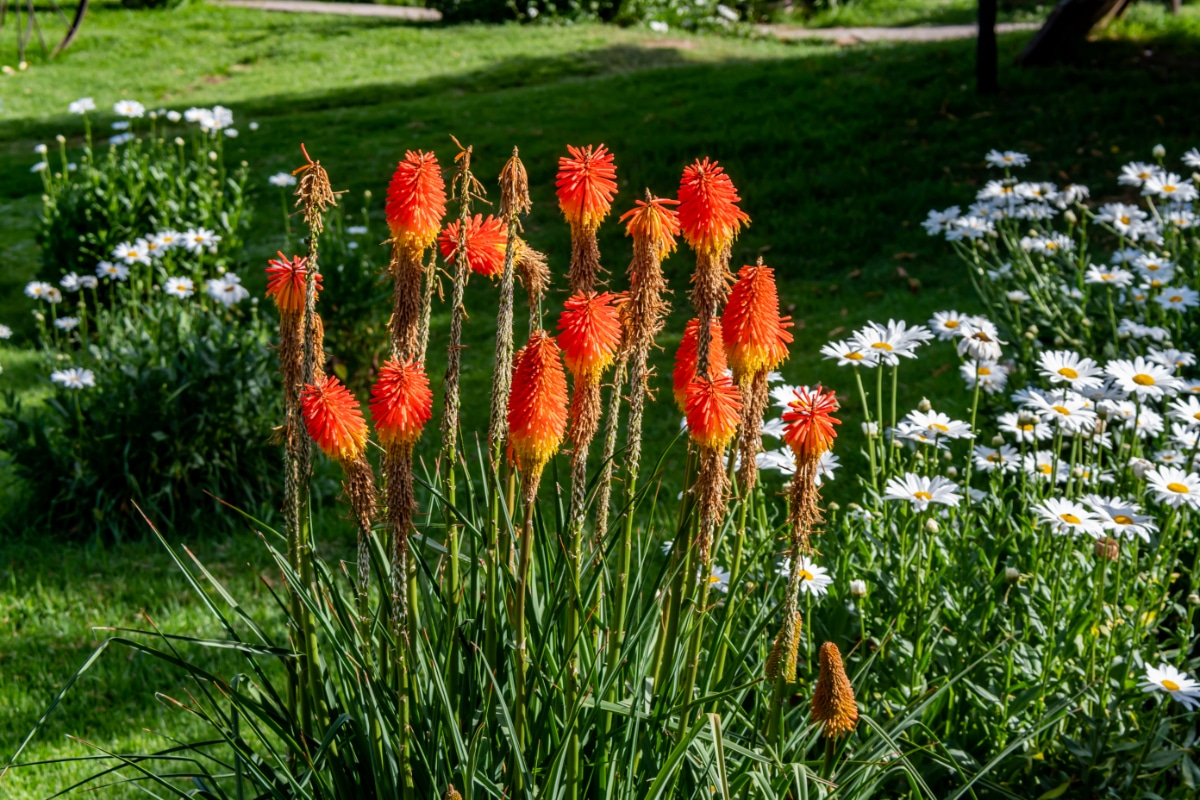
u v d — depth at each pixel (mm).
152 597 5078
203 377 5953
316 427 1854
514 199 1882
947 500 3178
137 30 20984
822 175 10797
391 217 1909
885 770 2404
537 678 2096
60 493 5805
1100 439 3830
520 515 2371
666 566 2285
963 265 8734
